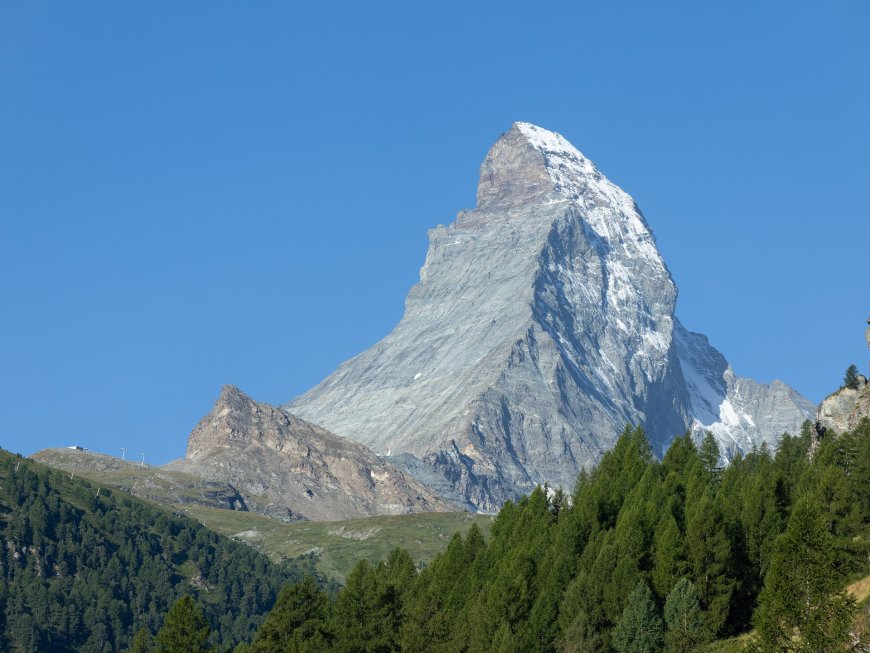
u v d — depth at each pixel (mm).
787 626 194500
